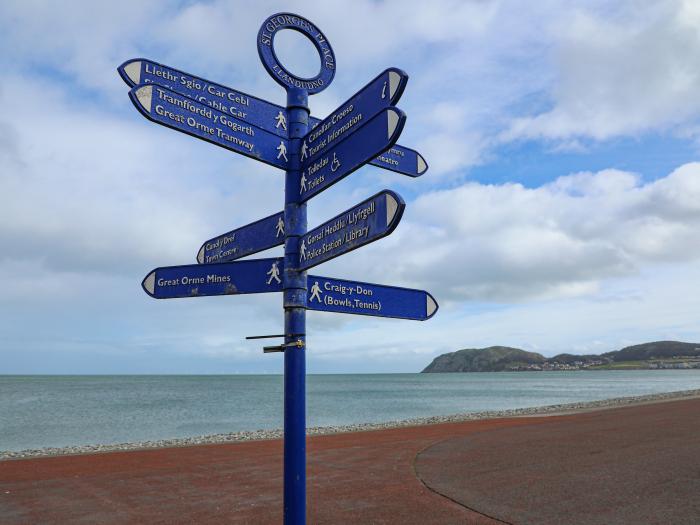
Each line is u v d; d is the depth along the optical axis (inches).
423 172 190.2
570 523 264.1
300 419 136.3
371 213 111.6
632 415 832.9
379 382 6466.5
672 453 445.7
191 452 531.5
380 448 529.3
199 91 145.6
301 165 151.0
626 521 264.7
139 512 295.0
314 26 164.7
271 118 153.9
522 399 2411.4
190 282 157.2
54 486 366.3
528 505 297.7
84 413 1680.6
